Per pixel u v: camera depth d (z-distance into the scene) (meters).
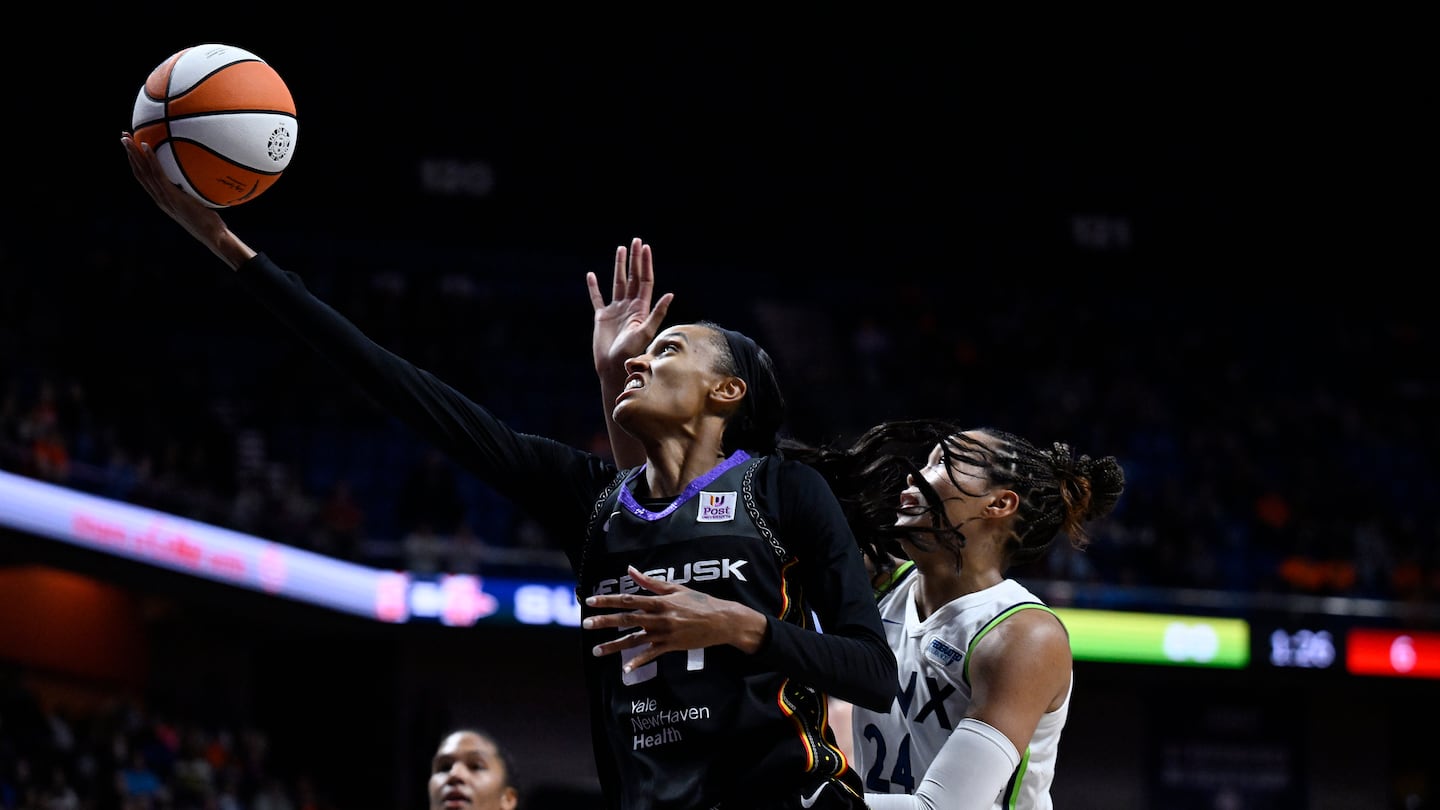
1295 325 34.94
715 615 3.36
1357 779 26.81
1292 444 29.88
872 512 4.46
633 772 3.62
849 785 3.67
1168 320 34.88
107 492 17.41
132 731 18.89
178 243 29.38
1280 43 36.88
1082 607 22.69
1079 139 37.19
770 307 33.59
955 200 36.69
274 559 19.42
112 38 31.53
